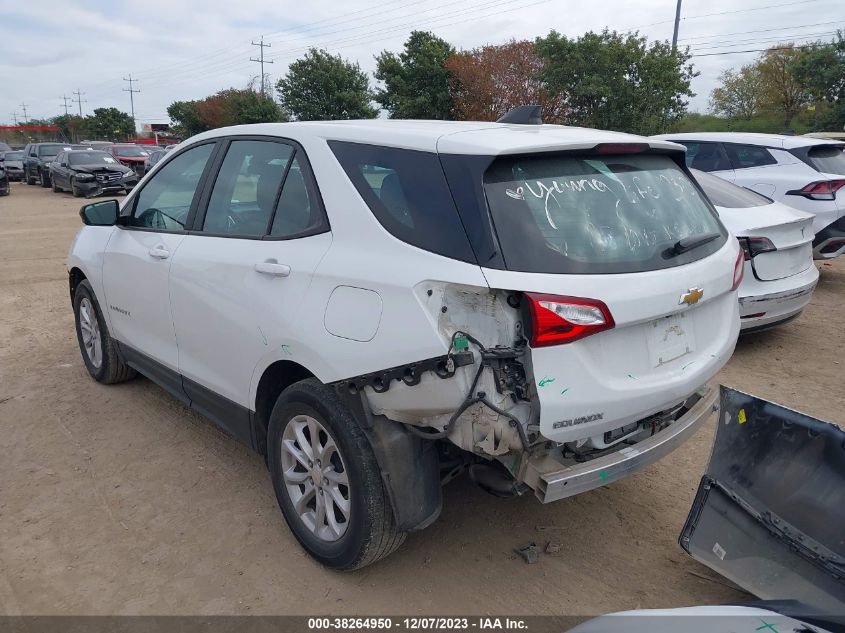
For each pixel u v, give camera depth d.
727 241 3.24
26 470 3.98
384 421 2.73
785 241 5.51
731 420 2.97
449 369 2.46
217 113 58.44
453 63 38.16
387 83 40.69
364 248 2.77
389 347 2.59
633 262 2.66
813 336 6.45
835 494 2.66
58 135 108.75
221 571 3.09
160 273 3.89
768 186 8.19
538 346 2.38
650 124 32.22
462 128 2.98
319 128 3.19
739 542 2.88
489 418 2.44
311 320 2.86
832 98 41.50
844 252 7.91
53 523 3.46
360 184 2.88
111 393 5.11
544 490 2.47
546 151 2.68
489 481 2.76
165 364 4.07
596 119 33.16
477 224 2.49
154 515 3.53
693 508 3.06
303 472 3.16
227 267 3.35
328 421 2.85
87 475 3.92
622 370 2.62
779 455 2.82
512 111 3.42
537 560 3.17
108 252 4.56
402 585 3.01
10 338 6.57
